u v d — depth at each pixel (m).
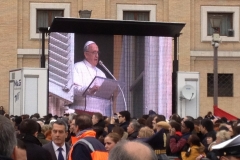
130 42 50.69
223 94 75.62
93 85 50.12
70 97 49.91
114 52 50.47
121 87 50.69
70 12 73.94
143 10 74.88
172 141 26.78
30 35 73.62
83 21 48.44
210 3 75.81
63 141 20.33
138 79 51.00
